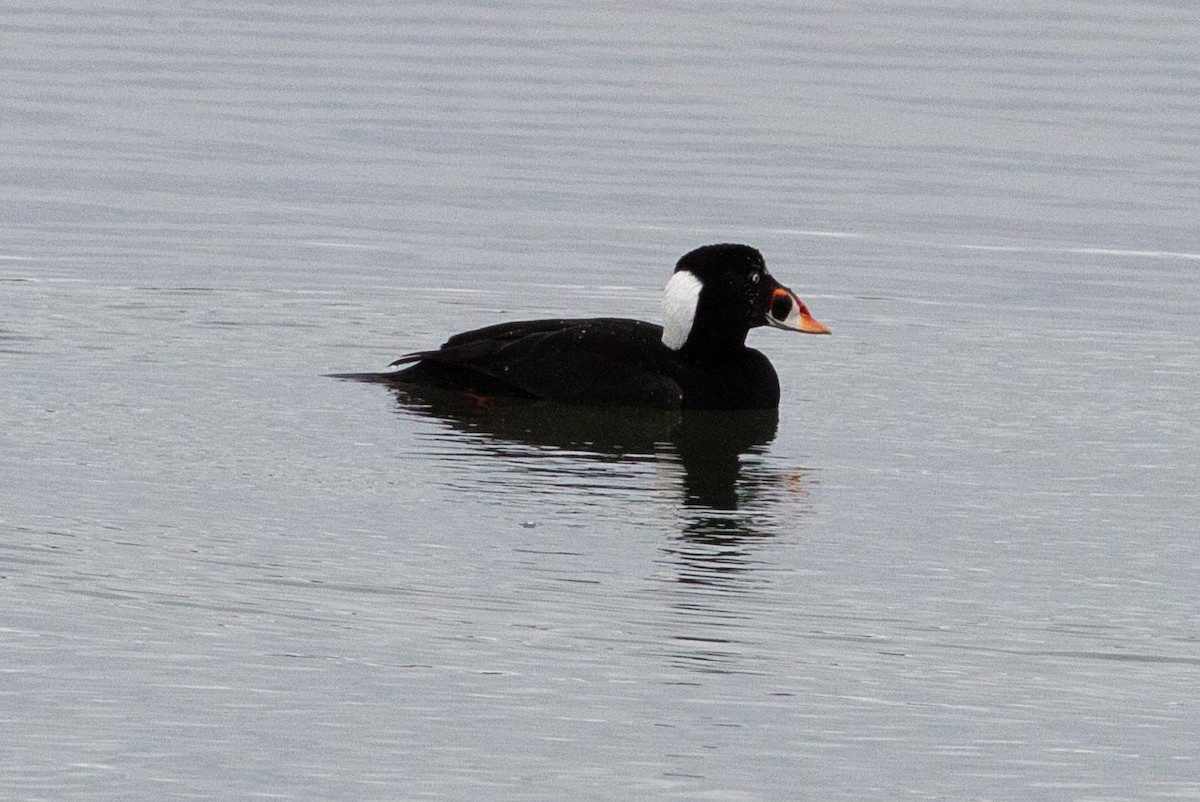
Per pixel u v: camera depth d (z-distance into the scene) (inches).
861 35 1304.1
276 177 946.7
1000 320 712.4
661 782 335.0
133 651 378.9
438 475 493.4
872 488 493.4
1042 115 1101.7
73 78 1141.1
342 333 660.7
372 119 1063.0
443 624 394.3
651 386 567.8
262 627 390.9
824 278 785.6
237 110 1077.1
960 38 1299.2
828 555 439.2
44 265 761.6
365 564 424.5
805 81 1173.7
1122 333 692.1
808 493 487.8
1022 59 1242.0
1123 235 869.2
